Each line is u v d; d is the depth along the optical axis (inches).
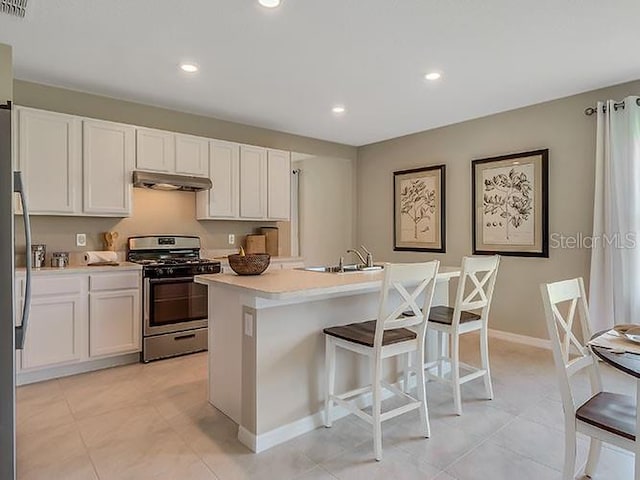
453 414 101.0
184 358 146.7
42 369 123.2
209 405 106.2
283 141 203.8
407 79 133.3
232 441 88.4
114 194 143.6
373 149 228.2
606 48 111.2
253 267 104.7
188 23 97.6
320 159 255.0
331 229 248.2
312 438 90.1
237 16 94.3
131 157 147.4
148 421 97.3
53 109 138.9
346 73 128.4
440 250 194.7
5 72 103.1
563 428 93.7
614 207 135.8
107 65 121.9
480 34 103.3
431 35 103.8
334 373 98.7
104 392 114.7
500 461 80.7
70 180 134.2
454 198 189.2
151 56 116.0
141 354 142.5
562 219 153.1
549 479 74.9
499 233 171.5
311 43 108.1
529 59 118.0
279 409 88.9
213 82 135.9
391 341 86.4
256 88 141.4
